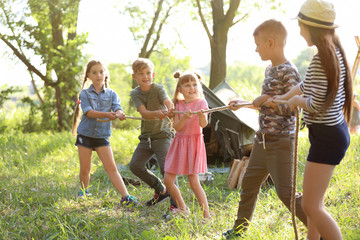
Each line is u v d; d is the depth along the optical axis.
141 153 4.43
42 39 13.23
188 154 3.92
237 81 11.96
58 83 13.59
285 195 3.18
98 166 6.56
